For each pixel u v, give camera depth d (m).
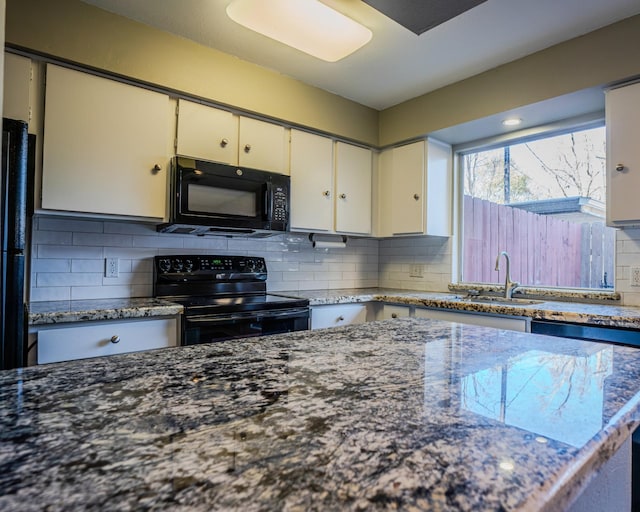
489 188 3.03
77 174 1.89
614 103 2.02
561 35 2.09
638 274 2.15
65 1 1.83
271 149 2.58
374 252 3.68
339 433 0.51
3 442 0.48
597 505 0.72
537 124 2.63
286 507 0.36
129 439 0.49
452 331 1.27
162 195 2.14
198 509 0.35
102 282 2.24
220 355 0.93
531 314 2.06
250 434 0.51
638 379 0.77
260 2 1.71
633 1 1.80
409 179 3.03
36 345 1.59
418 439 0.50
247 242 2.84
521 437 0.51
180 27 2.08
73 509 0.35
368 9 1.87
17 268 1.40
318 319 2.59
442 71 2.51
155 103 2.13
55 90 1.84
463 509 0.36
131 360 0.88
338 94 2.88
